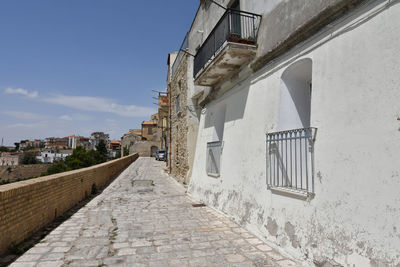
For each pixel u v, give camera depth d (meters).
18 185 4.53
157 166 27.09
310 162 4.12
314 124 3.84
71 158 44.03
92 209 7.33
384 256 2.66
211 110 9.21
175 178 15.66
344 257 3.10
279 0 5.09
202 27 10.84
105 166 13.02
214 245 4.54
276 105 5.04
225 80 7.70
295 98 5.10
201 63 8.17
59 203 6.46
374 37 3.07
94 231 5.30
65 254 4.07
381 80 2.92
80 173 8.34
